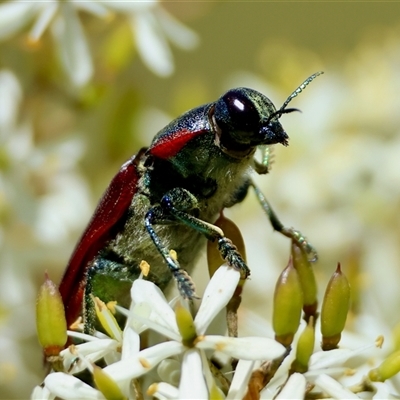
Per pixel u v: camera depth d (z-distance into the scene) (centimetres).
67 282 15
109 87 18
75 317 15
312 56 20
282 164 19
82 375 15
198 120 15
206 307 14
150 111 18
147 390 14
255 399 14
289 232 15
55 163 18
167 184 15
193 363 14
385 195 18
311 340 14
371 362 15
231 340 14
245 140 15
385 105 19
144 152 15
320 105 19
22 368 17
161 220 15
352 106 19
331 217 18
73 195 18
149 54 18
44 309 14
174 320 14
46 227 18
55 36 17
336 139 19
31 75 18
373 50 20
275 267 18
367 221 18
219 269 14
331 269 18
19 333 17
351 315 16
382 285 18
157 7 18
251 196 18
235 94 15
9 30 17
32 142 18
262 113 15
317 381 14
